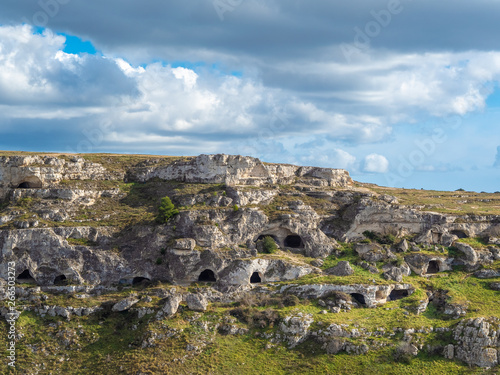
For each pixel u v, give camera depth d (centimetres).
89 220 11781
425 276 11294
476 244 11950
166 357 9000
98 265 10900
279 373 8875
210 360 9019
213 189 12825
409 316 9919
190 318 9825
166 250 11138
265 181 13638
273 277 11025
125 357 9100
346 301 10250
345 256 11700
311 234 12000
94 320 9956
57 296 10356
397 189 16512
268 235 12125
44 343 9469
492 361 8775
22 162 12256
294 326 9575
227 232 11550
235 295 10538
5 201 12069
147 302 10150
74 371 9006
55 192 12106
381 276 10981
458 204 14275
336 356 9106
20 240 10788
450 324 9625
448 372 8769
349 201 13225
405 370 8794
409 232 12319
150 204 12600
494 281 10819
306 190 13612
